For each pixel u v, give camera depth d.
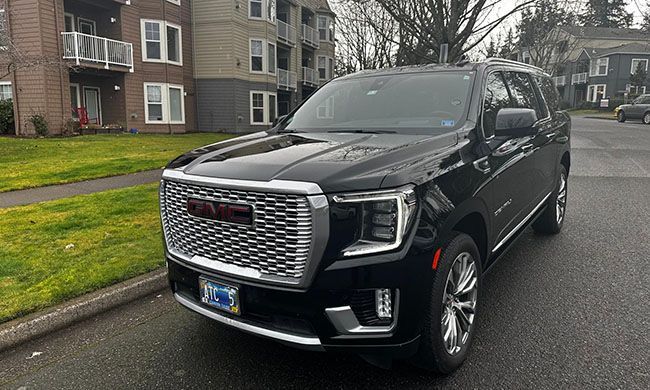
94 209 6.86
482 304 3.91
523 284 4.33
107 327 3.68
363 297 2.44
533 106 4.93
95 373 3.04
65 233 5.65
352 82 4.51
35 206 7.10
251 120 27.66
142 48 22.67
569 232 6.02
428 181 2.63
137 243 5.25
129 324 3.72
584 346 3.24
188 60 25.88
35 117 17.64
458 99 3.72
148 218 6.36
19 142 15.44
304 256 2.40
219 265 2.70
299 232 2.39
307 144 3.13
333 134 3.57
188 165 2.94
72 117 19.66
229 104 26.25
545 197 5.18
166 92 23.66
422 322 2.61
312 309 2.42
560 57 38.53
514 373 2.94
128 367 3.10
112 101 22.03
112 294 3.99
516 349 3.21
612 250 5.27
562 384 2.81
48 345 3.41
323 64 37.44
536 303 3.93
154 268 4.51
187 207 2.80
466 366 3.02
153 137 19.98
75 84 20.62
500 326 3.54
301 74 33.91
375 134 3.48
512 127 3.47
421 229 2.51
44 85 17.98
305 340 2.48
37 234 5.61
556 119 5.57
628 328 3.48
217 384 2.89
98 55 19.72
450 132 3.36
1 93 18.88
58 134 18.55
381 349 2.49
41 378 3.00
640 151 14.73
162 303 4.10
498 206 3.56
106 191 8.21
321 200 2.34
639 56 48.16
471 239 3.03
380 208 2.39
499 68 4.38
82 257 4.79
